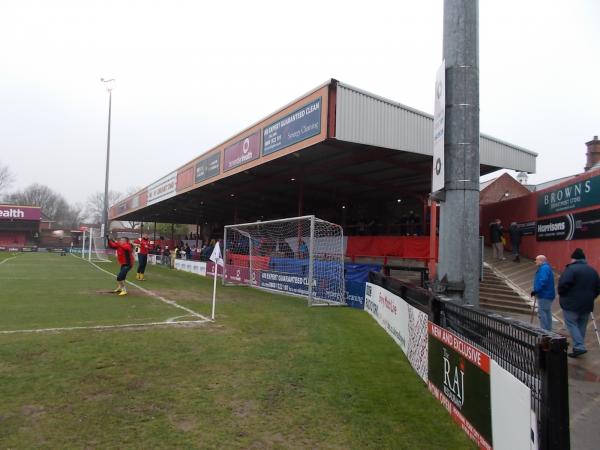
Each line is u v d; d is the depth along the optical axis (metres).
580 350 7.53
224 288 17.47
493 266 17.34
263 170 21.64
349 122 13.73
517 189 34.72
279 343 7.55
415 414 4.59
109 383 5.18
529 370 3.02
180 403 4.69
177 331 8.16
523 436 2.90
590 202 13.85
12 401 4.55
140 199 41.28
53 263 29.94
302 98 14.77
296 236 17.69
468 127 5.31
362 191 27.08
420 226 24.41
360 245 18.97
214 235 49.69
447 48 5.45
